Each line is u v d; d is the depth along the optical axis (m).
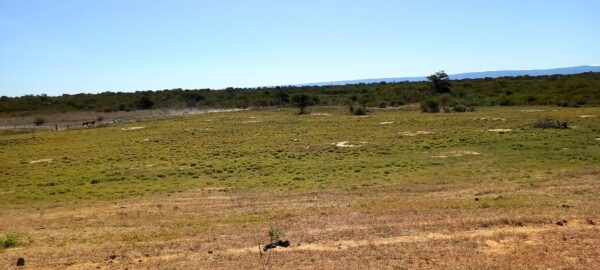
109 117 82.69
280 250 12.50
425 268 10.98
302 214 16.91
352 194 21.22
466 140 38.03
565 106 67.94
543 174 23.95
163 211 19.25
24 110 95.94
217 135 48.88
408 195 20.39
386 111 72.75
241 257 12.07
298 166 30.38
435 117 58.12
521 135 39.28
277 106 93.69
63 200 22.84
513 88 92.12
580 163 26.80
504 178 23.39
